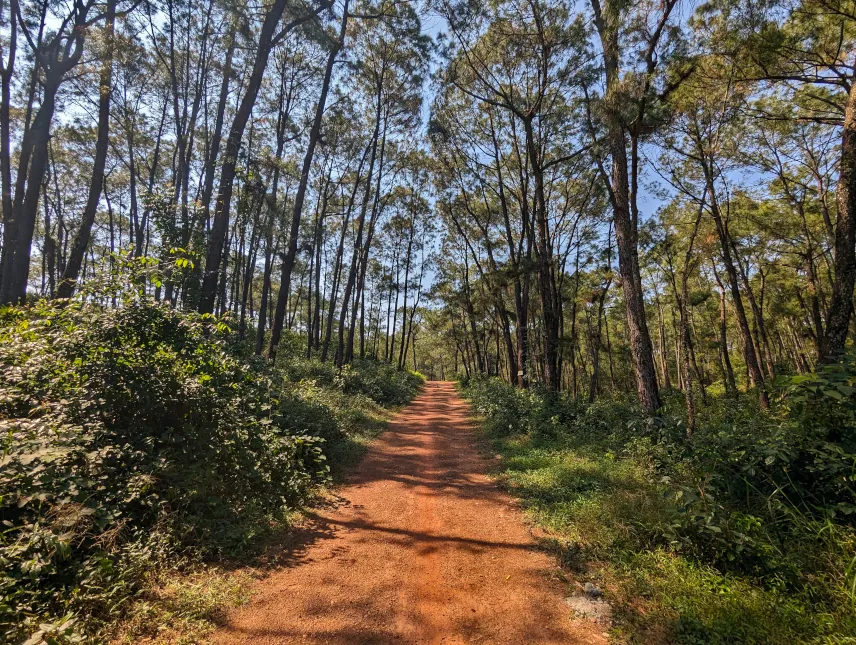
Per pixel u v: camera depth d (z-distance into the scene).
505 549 4.69
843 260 8.27
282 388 9.79
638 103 9.54
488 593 3.82
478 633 3.27
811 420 5.33
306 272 33.59
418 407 19.66
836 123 12.95
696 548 4.07
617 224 10.34
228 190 12.30
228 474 5.22
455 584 3.97
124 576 3.38
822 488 4.68
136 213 21.72
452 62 16.97
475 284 30.83
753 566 3.85
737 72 10.66
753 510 4.75
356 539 4.93
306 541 4.84
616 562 4.19
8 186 13.30
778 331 28.89
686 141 13.88
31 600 2.80
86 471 3.82
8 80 13.29
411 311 42.12
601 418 10.48
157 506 4.14
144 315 5.16
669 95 10.48
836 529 4.10
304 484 6.36
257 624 3.29
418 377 42.38
